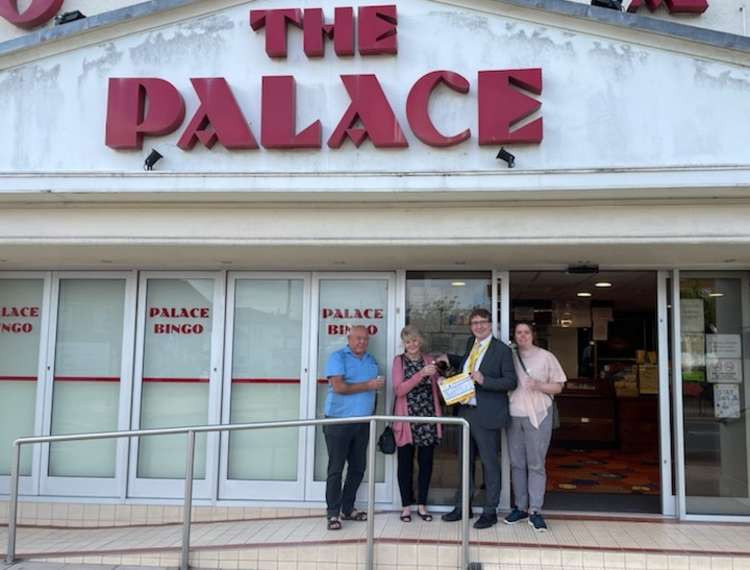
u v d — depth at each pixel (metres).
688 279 6.03
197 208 5.27
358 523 5.55
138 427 6.25
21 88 5.54
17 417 6.41
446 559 4.88
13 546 5.08
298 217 5.22
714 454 5.86
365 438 5.52
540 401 5.42
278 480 6.12
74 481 6.23
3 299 6.51
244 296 6.34
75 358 6.41
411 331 5.55
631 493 6.61
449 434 5.93
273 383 6.24
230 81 5.40
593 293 9.50
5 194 5.10
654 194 4.83
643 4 5.73
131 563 5.04
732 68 5.00
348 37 5.27
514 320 11.22
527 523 5.48
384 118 5.17
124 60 5.48
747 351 5.94
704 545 5.02
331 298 6.26
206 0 5.43
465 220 5.11
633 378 9.45
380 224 5.16
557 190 4.77
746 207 4.90
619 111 5.07
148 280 6.41
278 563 4.98
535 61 5.18
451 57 5.25
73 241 5.31
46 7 6.23
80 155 5.44
